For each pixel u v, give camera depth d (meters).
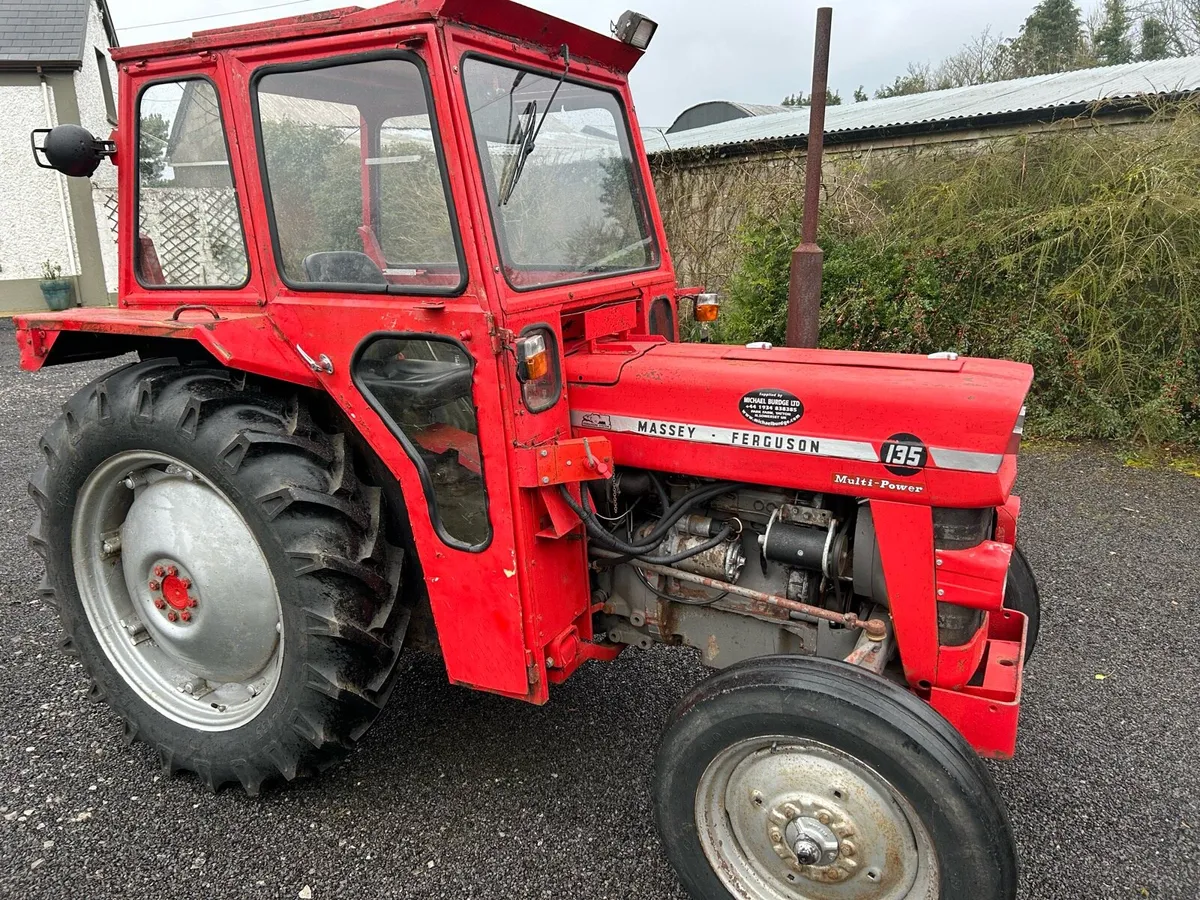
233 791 2.57
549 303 2.12
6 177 12.17
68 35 12.41
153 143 2.33
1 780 2.60
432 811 2.46
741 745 1.91
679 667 3.21
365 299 2.10
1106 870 2.21
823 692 1.79
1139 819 2.39
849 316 6.53
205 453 2.26
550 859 2.27
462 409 2.07
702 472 2.20
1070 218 5.89
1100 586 3.80
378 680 2.37
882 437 1.95
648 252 2.83
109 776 2.63
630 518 2.42
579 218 2.47
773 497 2.24
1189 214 5.51
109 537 2.73
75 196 12.41
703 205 8.65
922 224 6.73
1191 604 3.62
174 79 2.22
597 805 2.47
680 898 2.14
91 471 2.53
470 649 2.26
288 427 2.29
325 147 2.13
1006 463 1.98
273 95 2.12
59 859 2.28
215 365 2.51
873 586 2.11
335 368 2.18
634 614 2.50
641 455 2.28
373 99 2.04
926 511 1.93
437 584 2.25
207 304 2.36
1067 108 6.86
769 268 7.06
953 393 1.88
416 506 2.20
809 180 4.79
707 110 16.69
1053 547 4.20
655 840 2.34
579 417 2.34
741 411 2.11
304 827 2.41
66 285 12.53
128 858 2.29
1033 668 3.18
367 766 2.66
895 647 2.18
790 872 1.97
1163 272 5.64
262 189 2.15
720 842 2.03
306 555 2.19
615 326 2.49
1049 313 5.99
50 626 3.50
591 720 2.88
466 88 1.95
